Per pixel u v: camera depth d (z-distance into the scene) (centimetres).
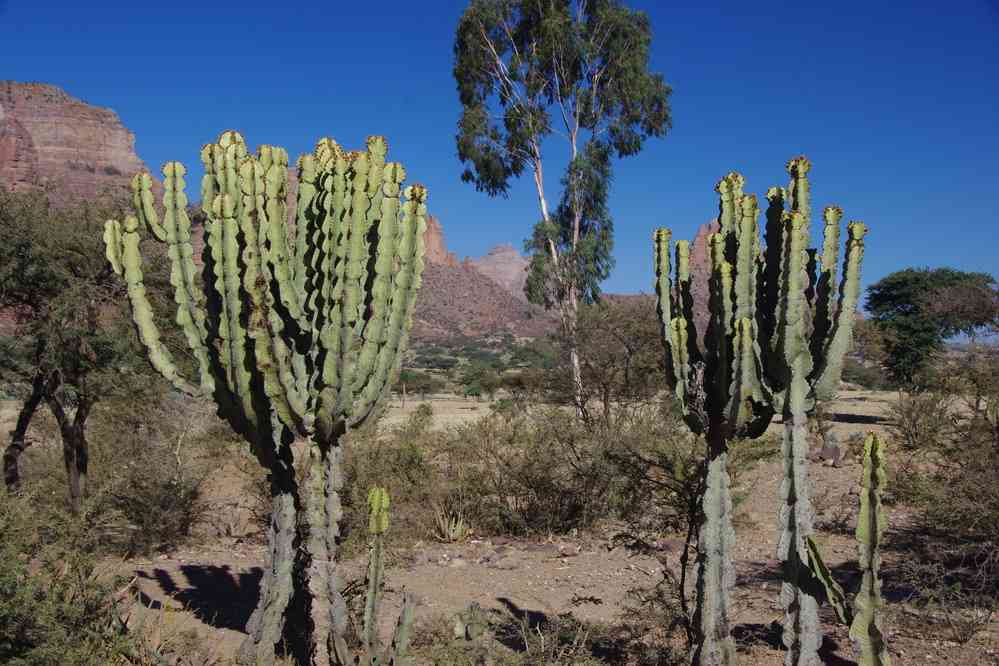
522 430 1081
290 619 507
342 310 451
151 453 919
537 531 945
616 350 1441
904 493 966
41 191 864
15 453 844
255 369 486
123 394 889
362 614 522
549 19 2205
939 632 564
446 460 1145
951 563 714
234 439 1012
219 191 467
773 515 1028
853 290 427
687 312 469
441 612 630
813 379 430
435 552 868
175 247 504
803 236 412
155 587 697
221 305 497
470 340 11350
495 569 797
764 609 638
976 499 692
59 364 808
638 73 2248
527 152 2322
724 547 436
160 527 841
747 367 414
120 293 862
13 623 386
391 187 461
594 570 783
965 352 1350
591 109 2306
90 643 419
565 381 1448
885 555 759
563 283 2244
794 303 411
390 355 484
